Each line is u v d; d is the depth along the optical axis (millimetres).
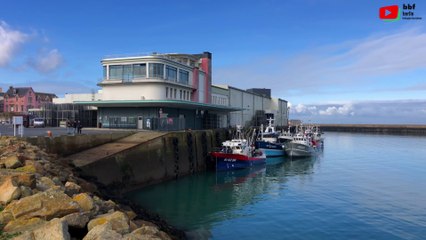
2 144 21172
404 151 67062
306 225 21312
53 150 26406
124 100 45062
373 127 147500
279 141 65875
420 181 34938
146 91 48031
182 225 21578
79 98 55844
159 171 34156
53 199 9109
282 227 21047
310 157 58281
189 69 57000
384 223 21531
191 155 40094
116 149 29688
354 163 49562
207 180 36938
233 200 27891
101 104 46812
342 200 27109
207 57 63719
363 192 29859
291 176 39062
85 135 29828
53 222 7891
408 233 19859
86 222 9070
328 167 45781
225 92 72250
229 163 43312
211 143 46188
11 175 11836
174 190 31641
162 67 48656
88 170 25109
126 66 49156
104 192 20828
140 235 8289
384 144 84750
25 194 9859
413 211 24047
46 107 55125
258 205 26125
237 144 45906
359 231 20172
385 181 34938
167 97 49844
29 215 8609
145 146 32312
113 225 8859
